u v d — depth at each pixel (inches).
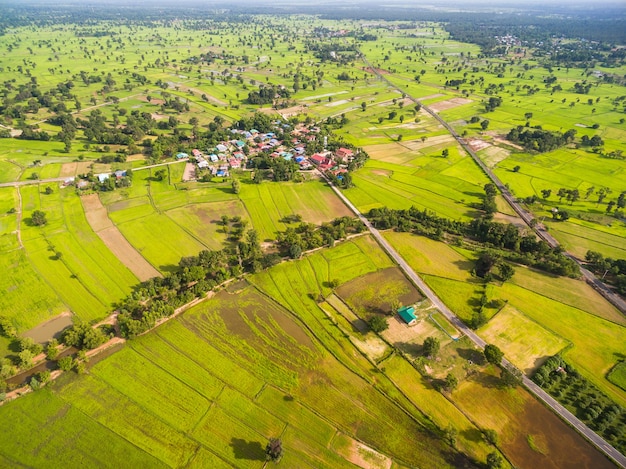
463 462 3014.3
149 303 4333.2
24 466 2891.2
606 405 3422.7
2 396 3270.2
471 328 4195.4
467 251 5462.6
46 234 5521.7
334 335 4077.3
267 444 3078.2
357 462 3004.4
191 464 2945.4
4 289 4534.9
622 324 4308.6
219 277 4704.7
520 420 3314.5
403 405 3410.4
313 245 5369.1
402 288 4753.9
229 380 3577.8
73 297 4461.1
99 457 2960.1
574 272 4923.7
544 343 4040.4
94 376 3555.6
